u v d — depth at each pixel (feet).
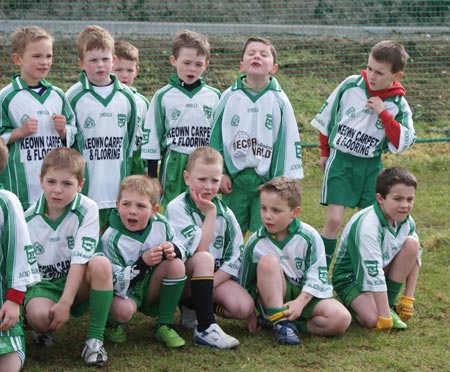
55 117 16.29
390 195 15.29
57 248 14.08
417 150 32.76
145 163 19.33
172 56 18.30
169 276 14.26
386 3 45.24
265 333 15.15
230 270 15.28
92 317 13.61
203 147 15.29
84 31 17.22
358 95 18.02
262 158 17.35
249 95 17.43
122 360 13.66
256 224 17.33
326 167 18.45
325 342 14.55
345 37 42.52
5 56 36.14
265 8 45.65
